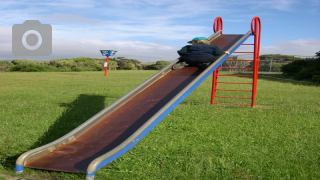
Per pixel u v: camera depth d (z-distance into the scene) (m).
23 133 6.29
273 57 45.69
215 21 10.30
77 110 9.08
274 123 7.39
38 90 14.80
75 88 16.05
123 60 55.62
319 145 5.54
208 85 19.12
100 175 4.16
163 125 7.05
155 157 4.88
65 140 4.80
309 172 4.29
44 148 4.49
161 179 4.07
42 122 7.32
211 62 7.23
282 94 14.03
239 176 4.15
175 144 5.59
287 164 4.59
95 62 48.88
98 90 15.08
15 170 4.16
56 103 10.49
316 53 27.56
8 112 8.61
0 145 5.47
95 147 4.58
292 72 30.14
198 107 9.62
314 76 22.67
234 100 11.79
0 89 15.04
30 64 40.00
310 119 7.87
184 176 4.14
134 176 4.16
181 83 6.54
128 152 5.12
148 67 53.84
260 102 11.25
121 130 4.98
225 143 5.66
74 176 4.01
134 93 6.25
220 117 8.04
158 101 5.82
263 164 4.59
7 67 39.00
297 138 6.01
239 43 8.30
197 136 6.13
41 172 4.18
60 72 37.59
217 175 4.18
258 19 9.93
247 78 27.78
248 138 6.00
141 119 5.21
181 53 7.46
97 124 5.32
